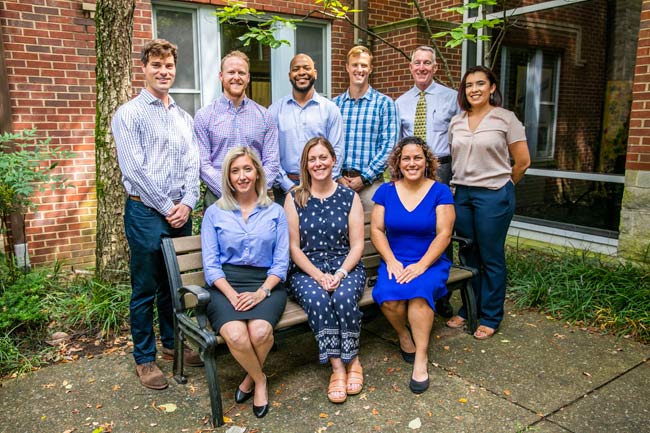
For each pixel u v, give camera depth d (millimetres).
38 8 4961
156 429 2508
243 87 3252
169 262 2785
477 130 3375
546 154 6742
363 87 3807
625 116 6062
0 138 4016
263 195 2877
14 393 2844
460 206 3549
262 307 2650
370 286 3377
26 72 4969
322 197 3123
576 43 6270
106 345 3416
